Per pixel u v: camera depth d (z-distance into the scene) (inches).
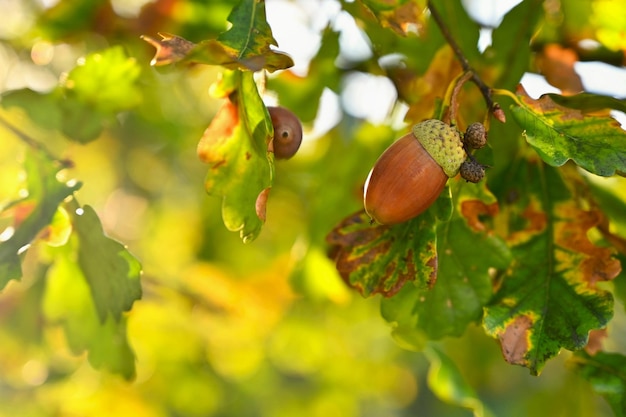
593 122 17.1
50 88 20.4
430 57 20.2
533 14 19.4
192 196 32.9
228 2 20.6
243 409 35.0
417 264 17.3
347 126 23.4
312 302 25.3
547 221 18.7
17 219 18.4
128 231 33.5
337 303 23.7
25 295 21.3
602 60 19.3
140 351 29.5
